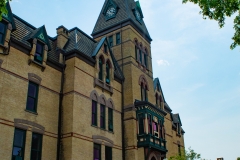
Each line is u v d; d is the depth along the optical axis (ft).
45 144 67.41
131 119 94.27
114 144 87.25
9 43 64.03
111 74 93.50
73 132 70.44
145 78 110.73
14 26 66.69
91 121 78.74
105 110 86.79
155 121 100.37
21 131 62.64
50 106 71.82
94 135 78.13
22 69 66.23
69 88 75.92
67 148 69.41
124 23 111.96
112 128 88.33
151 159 94.84
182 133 157.48
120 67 104.94
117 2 122.31
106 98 88.74
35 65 70.13
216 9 47.03
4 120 58.59
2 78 60.64
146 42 121.39
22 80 65.51
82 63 81.10
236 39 49.34
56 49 81.20
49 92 72.74
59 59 79.05
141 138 92.48
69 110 73.36
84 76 80.53
